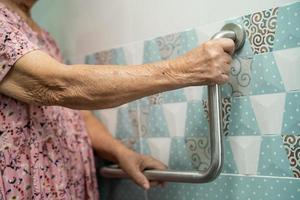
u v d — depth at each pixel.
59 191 0.72
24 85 0.61
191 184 0.77
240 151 0.68
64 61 0.99
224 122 0.70
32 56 0.60
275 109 0.64
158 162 0.78
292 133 0.62
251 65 0.66
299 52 0.61
